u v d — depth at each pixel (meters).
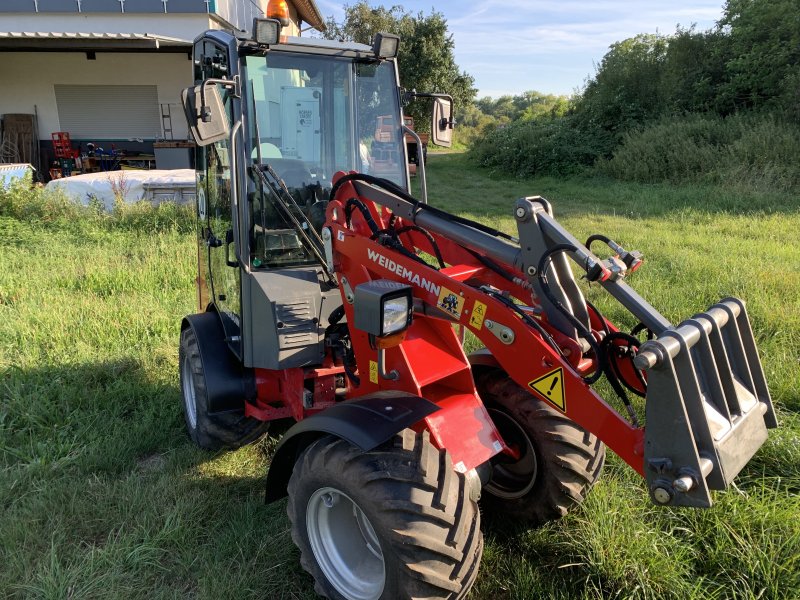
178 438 4.15
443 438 2.63
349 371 3.37
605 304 5.95
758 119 15.52
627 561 2.76
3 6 15.73
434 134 4.00
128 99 17.02
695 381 1.99
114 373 4.96
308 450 2.52
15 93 16.67
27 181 11.35
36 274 7.41
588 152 18.45
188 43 14.73
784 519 2.96
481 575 2.89
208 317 4.03
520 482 3.18
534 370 2.42
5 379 4.79
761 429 2.27
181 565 2.93
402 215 2.91
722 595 2.67
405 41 30.27
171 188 11.35
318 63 3.59
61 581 2.77
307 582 2.85
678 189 13.91
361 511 2.33
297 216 3.54
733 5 17.75
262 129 3.42
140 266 7.86
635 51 20.09
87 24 15.99
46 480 3.60
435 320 2.91
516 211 2.44
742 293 5.96
